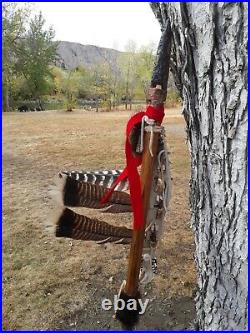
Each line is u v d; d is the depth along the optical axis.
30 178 4.95
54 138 7.80
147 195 1.14
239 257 1.19
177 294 2.37
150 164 1.13
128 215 3.61
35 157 6.12
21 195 4.25
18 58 21.97
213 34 1.04
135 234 1.14
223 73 1.07
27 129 9.39
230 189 1.16
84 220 1.21
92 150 6.46
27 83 22.72
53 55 23.97
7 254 2.89
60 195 1.16
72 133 8.52
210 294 1.38
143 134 1.14
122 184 1.25
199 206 1.38
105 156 6.01
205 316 1.43
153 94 1.11
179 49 1.20
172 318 2.16
